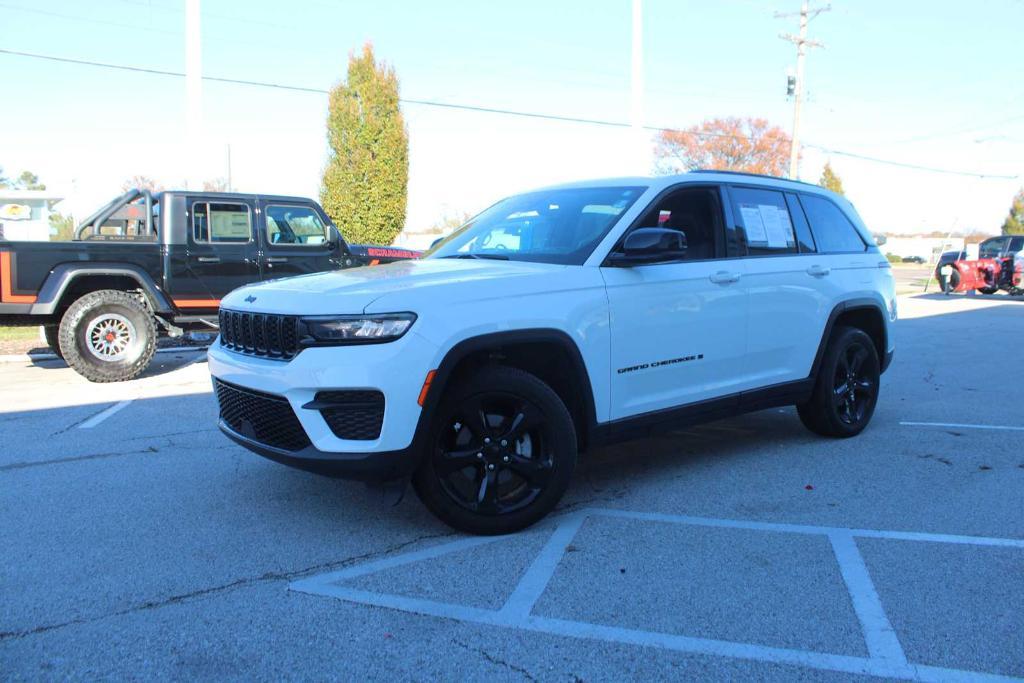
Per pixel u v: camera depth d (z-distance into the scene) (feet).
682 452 18.94
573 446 13.51
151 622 10.24
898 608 10.68
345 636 9.90
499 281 13.03
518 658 9.39
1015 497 15.43
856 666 9.23
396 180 67.51
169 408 24.08
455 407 12.58
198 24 53.57
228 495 15.42
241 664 9.23
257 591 11.18
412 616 10.43
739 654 9.49
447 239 17.90
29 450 18.85
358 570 11.89
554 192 17.43
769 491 15.80
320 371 11.75
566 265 14.23
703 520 14.08
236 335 13.71
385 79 66.23
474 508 13.00
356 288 12.43
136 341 29.48
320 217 35.22
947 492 15.74
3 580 11.49
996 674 9.07
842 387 19.93
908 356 37.24
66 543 12.93
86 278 30.12
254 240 33.22
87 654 9.43
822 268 18.81
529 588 11.27
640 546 12.85
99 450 18.85
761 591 11.19
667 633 10.00
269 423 12.72
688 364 15.65
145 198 31.91
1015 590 11.23
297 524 13.82
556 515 14.34
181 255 31.22
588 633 9.99
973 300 79.36
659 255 14.06
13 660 9.29
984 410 24.12
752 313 16.90
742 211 17.43
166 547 12.76
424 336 11.89
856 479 16.63
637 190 15.85
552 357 13.85
